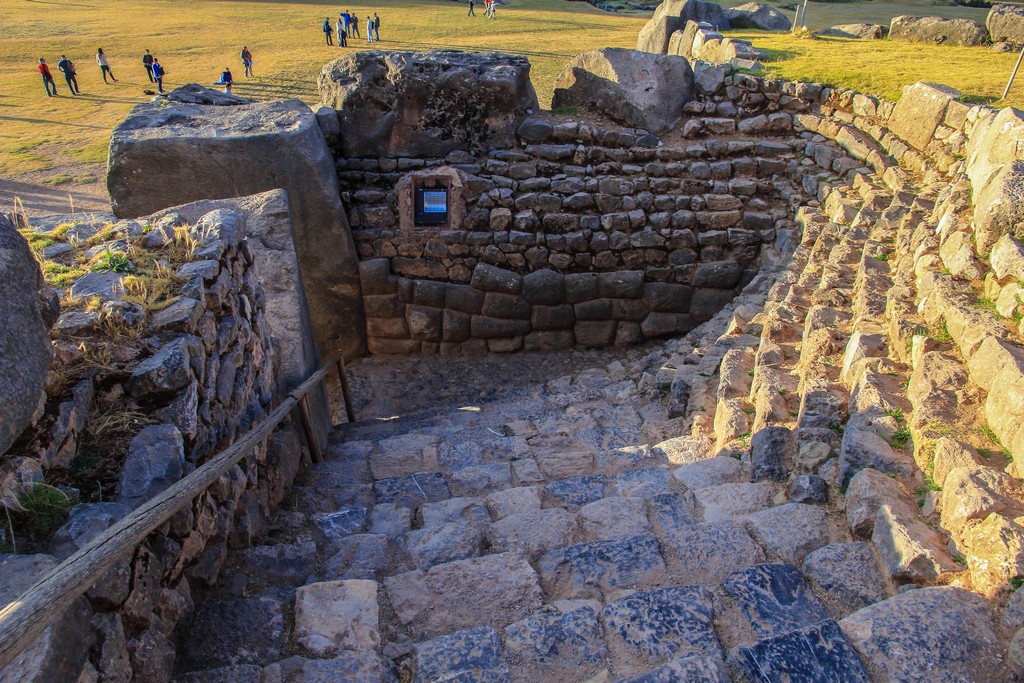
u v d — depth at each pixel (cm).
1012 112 570
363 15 3656
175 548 302
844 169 905
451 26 3288
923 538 287
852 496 325
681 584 308
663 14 1717
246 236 523
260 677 268
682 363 696
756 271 945
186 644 294
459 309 990
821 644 244
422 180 944
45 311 295
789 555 313
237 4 4097
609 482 430
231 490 375
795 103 975
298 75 2347
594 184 937
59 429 282
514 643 273
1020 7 1226
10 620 172
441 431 633
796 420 441
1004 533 260
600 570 318
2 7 3888
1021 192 438
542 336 998
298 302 630
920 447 336
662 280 965
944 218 555
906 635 243
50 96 2236
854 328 486
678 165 940
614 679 255
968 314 396
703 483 408
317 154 871
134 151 839
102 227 478
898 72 988
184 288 387
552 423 624
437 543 370
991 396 337
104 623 235
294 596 317
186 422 328
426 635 299
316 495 477
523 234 953
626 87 971
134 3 4100
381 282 978
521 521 379
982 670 232
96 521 245
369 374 979
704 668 241
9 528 239
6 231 264
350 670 270
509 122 949
